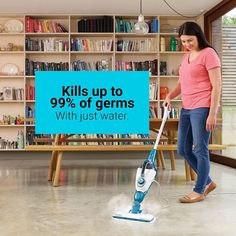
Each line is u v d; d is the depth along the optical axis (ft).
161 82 21.36
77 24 20.89
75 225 7.13
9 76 20.31
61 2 18.31
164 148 11.66
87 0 18.02
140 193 7.79
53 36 20.99
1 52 20.34
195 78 8.87
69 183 11.93
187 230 6.79
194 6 19.03
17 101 20.31
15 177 13.29
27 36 20.80
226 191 10.57
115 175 13.79
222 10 18.28
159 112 20.57
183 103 9.27
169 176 13.35
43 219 7.57
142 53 20.85
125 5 18.84
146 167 7.88
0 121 20.31
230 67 17.84
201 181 9.11
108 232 6.66
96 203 9.02
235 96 17.39
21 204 8.95
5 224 7.22
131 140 15.75
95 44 20.47
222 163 17.56
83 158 20.48
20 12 20.01
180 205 8.77
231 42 17.83
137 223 7.25
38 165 17.24
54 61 21.11
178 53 20.93
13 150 20.13
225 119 18.06
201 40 8.90
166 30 21.03
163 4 18.66
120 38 21.21
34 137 20.16
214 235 6.51
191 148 9.45
